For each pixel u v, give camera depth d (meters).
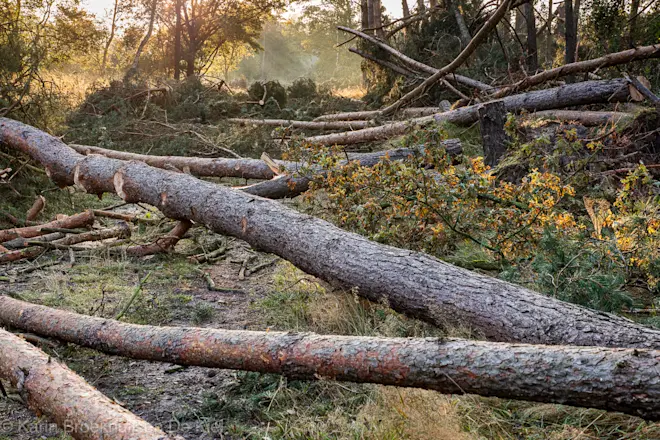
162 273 5.28
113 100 12.48
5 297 3.86
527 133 7.12
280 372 2.77
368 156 6.73
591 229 4.87
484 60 13.70
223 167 8.11
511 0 10.77
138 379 3.35
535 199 4.38
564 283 3.77
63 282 4.93
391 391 2.83
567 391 2.19
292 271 5.11
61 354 3.54
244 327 4.10
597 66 9.75
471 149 8.80
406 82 14.23
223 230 4.86
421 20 16.38
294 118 13.57
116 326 3.32
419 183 4.63
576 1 13.27
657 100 7.57
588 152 6.72
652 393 2.04
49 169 6.58
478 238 4.95
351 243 3.87
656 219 4.14
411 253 3.63
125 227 6.03
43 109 8.71
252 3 25.52
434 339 2.51
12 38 8.57
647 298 4.20
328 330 3.94
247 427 2.85
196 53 25.91
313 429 2.71
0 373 2.67
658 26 11.41
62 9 22.52
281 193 6.44
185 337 3.05
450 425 2.57
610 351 2.19
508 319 2.96
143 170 5.69
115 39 28.27
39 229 6.00
